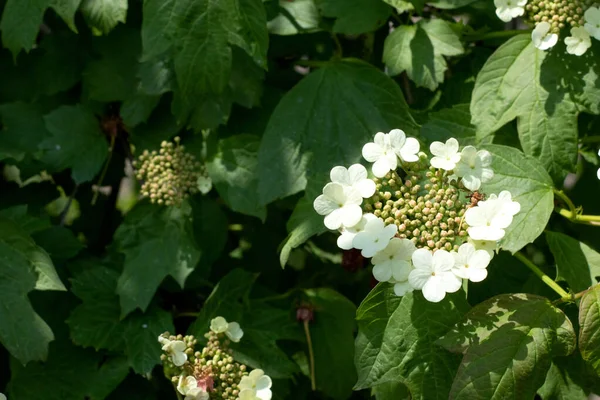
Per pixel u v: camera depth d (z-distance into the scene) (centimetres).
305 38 343
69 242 336
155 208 328
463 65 324
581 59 284
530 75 287
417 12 307
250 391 279
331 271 363
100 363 326
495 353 243
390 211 246
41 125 345
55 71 348
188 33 299
